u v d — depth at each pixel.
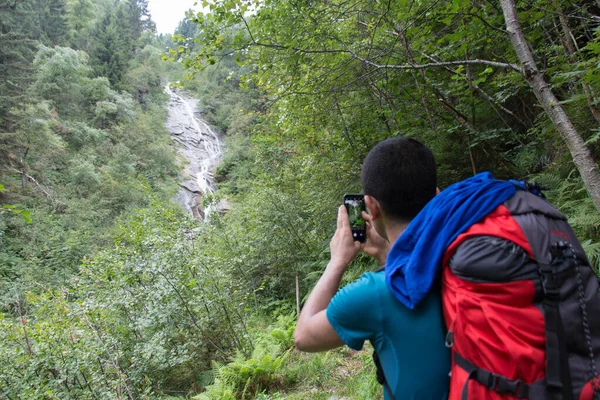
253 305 8.62
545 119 4.54
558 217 0.97
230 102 50.75
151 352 4.87
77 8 56.62
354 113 5.80
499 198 0.98
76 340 4.81
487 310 0.85
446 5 3.71
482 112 5.25
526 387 0.80
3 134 20.84
